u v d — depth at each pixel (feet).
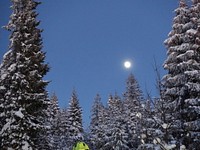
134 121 142.82
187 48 83.25
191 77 80.33
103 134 157.79
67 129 163.12
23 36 78.28
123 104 171.01
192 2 89.61
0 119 75.00
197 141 68.44
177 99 78.69
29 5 81.56
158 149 39.42
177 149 38.52
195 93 79.56
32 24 80.94
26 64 75.36
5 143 71.05
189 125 69.97
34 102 75.10
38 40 81.76
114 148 143.64
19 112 70.54
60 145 143.64
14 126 70.13
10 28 79.05
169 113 42.70
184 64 81.10
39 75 76.38
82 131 168.96
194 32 82.84
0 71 78.13
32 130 74.84
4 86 76.54
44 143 91.09
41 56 78.43
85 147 21.70
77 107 175.01
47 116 80.12
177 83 81.00
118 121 148.66
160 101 39.86
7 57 77.15
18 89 72.95
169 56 85.15
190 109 75.77
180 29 86.94
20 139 70.85
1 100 75.46
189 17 88.63
